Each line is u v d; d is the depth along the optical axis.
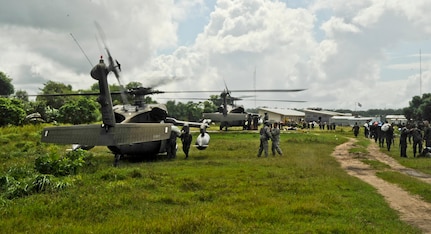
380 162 20.25
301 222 8.29
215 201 10.03
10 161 16.66
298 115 107.25
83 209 8.78
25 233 7.05
